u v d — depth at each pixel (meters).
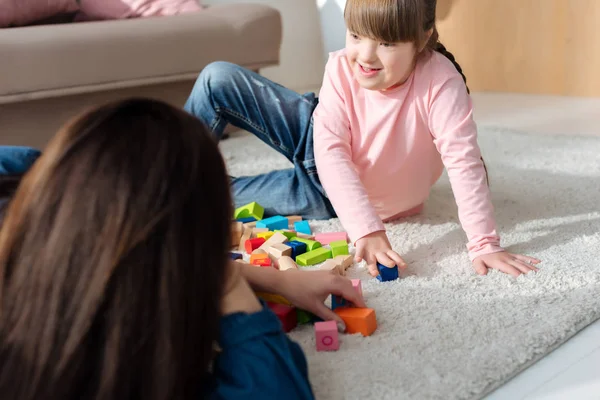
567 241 1.24
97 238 0.58
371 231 1.15
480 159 1.22
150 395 0.60
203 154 0.63
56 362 0.58
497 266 1.13
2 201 0.70
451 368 0.84
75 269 0.58
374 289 1.09
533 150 1.91
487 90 3.11
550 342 0.90
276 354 0.70
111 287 0.58
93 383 0.59
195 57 2.34
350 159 1.27
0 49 1.96
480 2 3.01
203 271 0.62
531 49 2.91
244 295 0.74
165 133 0.61
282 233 1.33
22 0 2.28
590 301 1.00
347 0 1.15
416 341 0.91
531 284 1.07
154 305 0.59
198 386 0.68
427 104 1.25
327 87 1.33
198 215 0.61
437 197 1.57
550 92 2.89
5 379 0.59
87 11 2.46
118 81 2.20
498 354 0.87
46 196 0.59
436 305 1.02
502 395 0.81
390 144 1.29
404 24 1.11
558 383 0.83
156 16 2.42
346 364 0.86
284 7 3.45
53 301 0.58
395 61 1.16
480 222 1.17
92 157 0.59
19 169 0.81
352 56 1.19
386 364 0.86
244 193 1.53
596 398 0.79
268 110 1.46
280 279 0.96
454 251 1.23
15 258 0.60
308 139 1.43
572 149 1.89
